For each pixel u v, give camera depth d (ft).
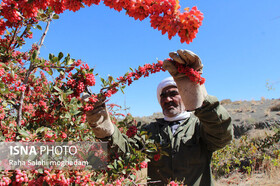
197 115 6.82
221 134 7.03
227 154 27.22
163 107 10.19
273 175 21.38
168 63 5.93
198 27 4.62
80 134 7.23
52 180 4.95
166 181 8.58
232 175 23.35
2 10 5.80
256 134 36.83
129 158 6.77
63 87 6.87
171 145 8.80
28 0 5.24
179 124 9.65
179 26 4.58
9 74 5.88
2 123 6.23
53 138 5.40
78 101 6.81
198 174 8.44
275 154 25.43
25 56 8.79
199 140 8.81
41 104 6.74
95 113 6.80
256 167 24.48
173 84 10.03
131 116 9.52
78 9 5.18
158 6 4.56
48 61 6.91
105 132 7.01
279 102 57.93
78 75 6.76
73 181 5.29
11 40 7.55
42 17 7.02
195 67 5.77
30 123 7.17
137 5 4.63
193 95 5.89
